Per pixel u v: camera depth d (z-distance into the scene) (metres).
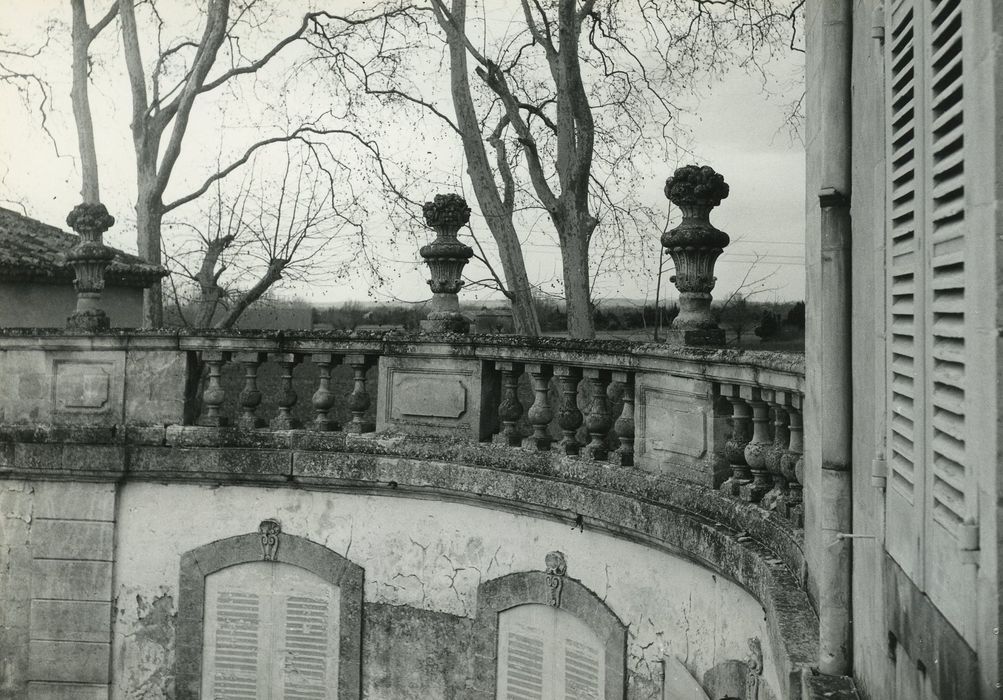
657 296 17.98
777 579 6.19
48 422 12.38
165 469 12.01
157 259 23.16
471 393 10.79
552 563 9.70
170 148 22.64
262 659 11.80
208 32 22.14
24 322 18.05
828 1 5.29
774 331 17.00
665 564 8.42
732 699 7.30
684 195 8.48
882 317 4.39
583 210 17.05
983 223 2.86
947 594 3.31
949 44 3.20
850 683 4.97
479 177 17.56
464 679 10.52
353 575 11.40
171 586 12.14
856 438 5.08
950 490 3.33
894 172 4.07
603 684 9.09
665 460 8.55
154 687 12.15
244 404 12.09
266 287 23.61
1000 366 2.76
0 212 20.98
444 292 11.45
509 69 17.94
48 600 12.35
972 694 3.00
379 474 11.11
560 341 9.73
